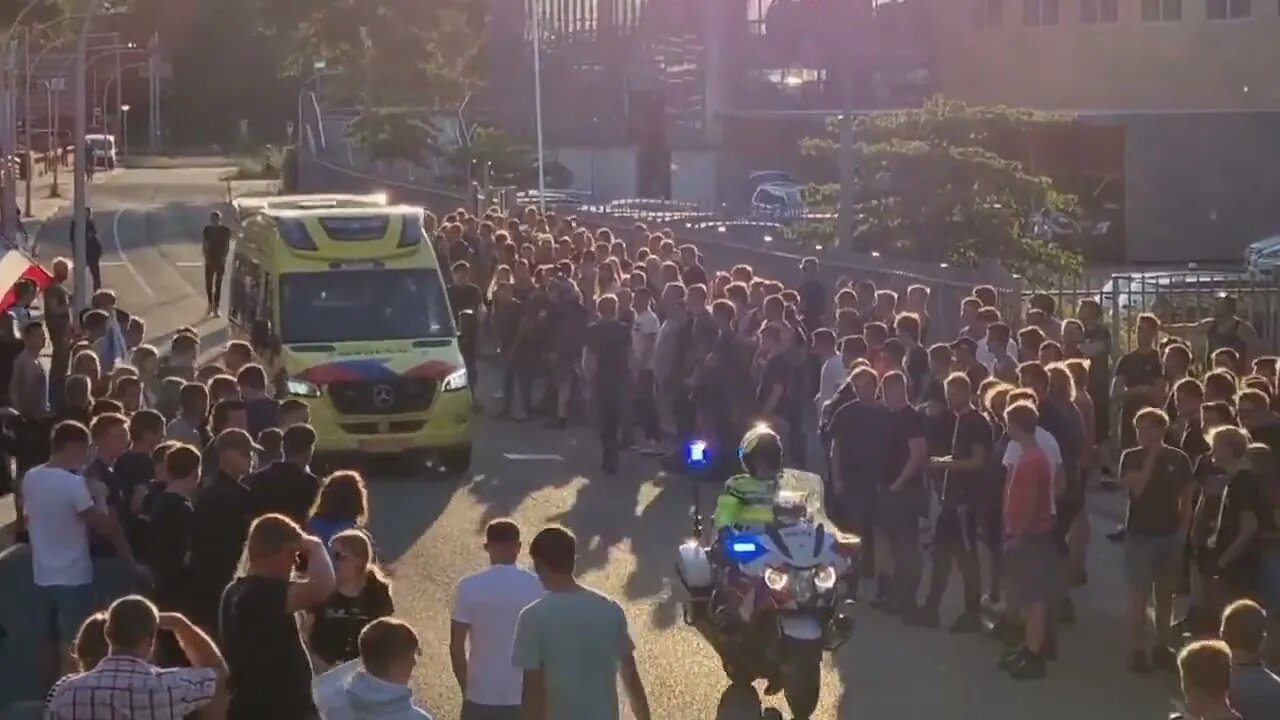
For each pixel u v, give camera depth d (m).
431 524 17.83
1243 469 11.67
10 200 51.62
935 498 18.17
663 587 14.99
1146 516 12.23
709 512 18.23
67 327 20.09
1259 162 49.72
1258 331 22.20
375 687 7.02
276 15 101.44
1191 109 52.53
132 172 91.31
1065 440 13.80
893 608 14.12
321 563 8.16
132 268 47.62
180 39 116.44
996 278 23.50
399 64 80.62
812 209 39.22
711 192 66.12
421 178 61.69
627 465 21.19
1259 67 52.38
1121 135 49.59
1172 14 54.31
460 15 86.00
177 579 9.93
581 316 23.70
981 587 14.51
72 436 11.08
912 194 32.44
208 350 30.50
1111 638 13.40
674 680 12.13
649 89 67.94
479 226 31.27
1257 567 11.67
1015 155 40.19
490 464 21.36
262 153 101.00
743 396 19.09
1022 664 12.30
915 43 62.31
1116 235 49.78
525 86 71.69
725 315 19.03
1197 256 49.91
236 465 10.12
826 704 11.66
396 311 21.20
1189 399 13.74
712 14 65.81
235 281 25.19
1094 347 18.39
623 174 68.00
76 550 11.04
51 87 80.38
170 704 7.02
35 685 11.93
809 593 10.42
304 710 8.09
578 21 69.88
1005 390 13.84
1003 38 59.12
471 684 8.53
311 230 21.67
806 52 63.62
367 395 20.16
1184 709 7.74
